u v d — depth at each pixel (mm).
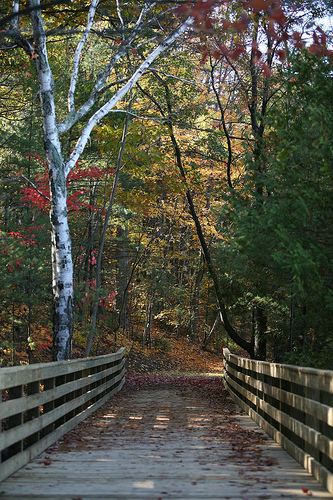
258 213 10453
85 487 5988
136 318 39344
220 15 12398
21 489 5902
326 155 9320
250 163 11891
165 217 33531
